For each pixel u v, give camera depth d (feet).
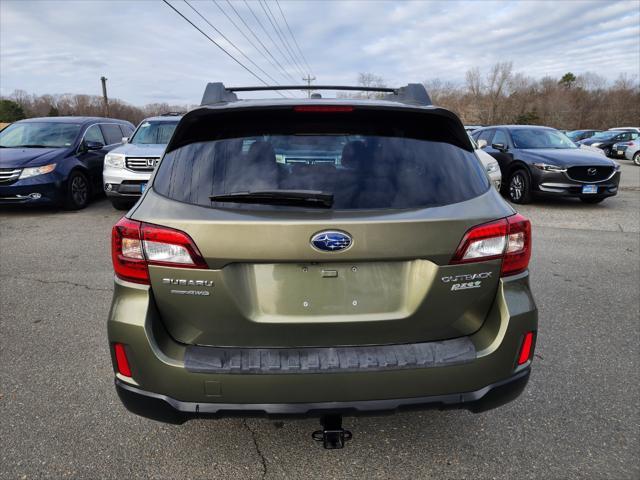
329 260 5.96
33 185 27.32
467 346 6.43
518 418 8.66
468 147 7.33
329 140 6.80
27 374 10.12
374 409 6.21
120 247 6.30
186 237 5.96
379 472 7.36
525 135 34.86
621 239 22.45
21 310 13.58
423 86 8.59
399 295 6.27
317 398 6.14
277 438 8.13
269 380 6.05
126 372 6.36
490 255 6.38
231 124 6.92
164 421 6.43
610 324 12.66
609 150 85.05
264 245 5.88
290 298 6.15
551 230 24.48
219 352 6.24
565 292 15.10
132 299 6.25
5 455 7.66
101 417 8.66
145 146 29.37
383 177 6.52
